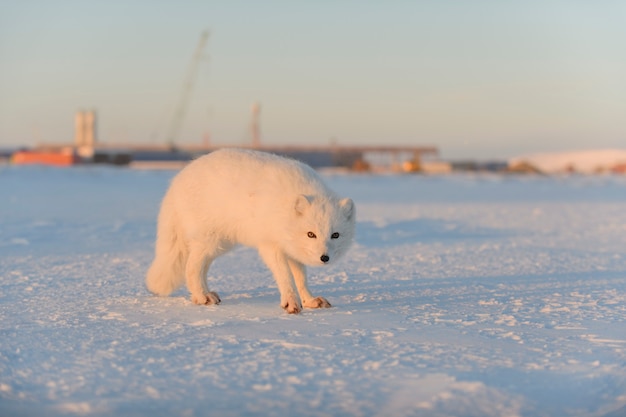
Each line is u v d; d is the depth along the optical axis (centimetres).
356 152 10631
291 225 697
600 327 621
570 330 609
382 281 909
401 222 1806
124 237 1467
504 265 1076
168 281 774
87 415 392
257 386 440
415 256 1184
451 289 845
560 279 934
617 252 1270
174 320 648
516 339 572
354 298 782
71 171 4934
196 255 741
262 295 803
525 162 9475
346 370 475
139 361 499
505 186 4534
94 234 1508
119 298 778
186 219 741
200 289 743
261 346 542
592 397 429
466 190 3947
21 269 997
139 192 3122
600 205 2731
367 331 599
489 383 449
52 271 984
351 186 4203
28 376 465
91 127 14575
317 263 696
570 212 2348
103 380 455
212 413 393
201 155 776
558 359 509
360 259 1138
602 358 514
